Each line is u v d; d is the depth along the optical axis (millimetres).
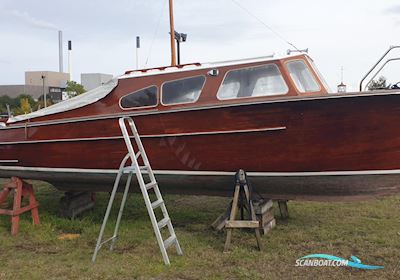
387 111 4387
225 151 4957
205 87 5023
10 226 5918
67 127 5629
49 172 5910
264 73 4855
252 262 4320
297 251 4688
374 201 7215
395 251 4613
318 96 4449
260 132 4762
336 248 4785
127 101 5379
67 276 3969
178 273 4020
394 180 4707
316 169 4750
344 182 4797
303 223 5934
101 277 3930
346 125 4512
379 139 4508
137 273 4020
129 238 5195
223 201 7641
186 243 4969
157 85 5250
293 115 4613
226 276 3945
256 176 4984
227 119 4848
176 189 5629
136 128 5266
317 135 4617
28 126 5859
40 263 4355
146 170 5016
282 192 5199
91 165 5605
